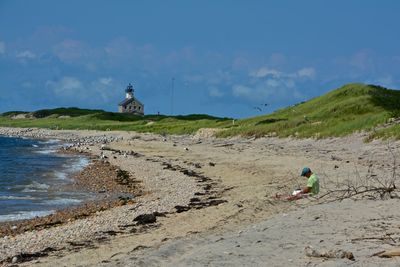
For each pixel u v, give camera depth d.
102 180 38.09
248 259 10.77
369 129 50.50
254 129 74.69
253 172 36.22
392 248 10.85
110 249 14.61
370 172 29.78
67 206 26.75
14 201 28.42
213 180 34.28
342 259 10.14
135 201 27.06
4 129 162.00
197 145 72.31
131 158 56.28
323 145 52.50
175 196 27.59
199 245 13.20
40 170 46.25
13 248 15.98
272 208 19.92
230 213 19.56
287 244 12.04
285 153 49.34
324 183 26.03
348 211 16.06
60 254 14.47
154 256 12.16
